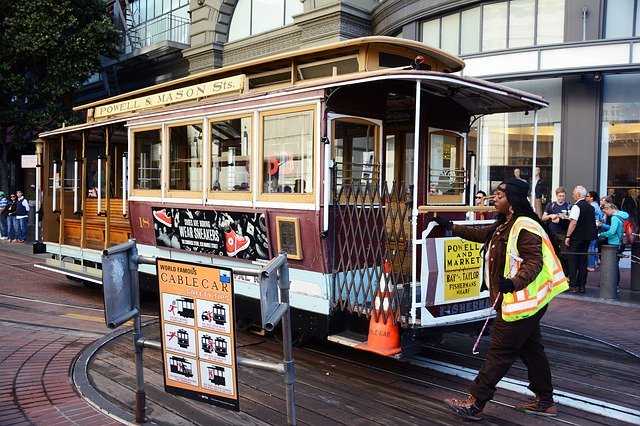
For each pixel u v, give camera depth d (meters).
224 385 4.13
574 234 10.76
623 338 7.75
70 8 21.03
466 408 4.88
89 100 27.70
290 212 6.37
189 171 7.85
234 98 7.05
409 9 16.06
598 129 13.75
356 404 5.24
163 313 4.41
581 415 5.07
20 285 11.26
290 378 3.96
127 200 9.45
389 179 7.75
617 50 12.83
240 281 7.21
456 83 5.88
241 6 20.58
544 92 14.41
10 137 23.27
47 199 11.66
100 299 10.07
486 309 6.16
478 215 7.92
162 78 23.80
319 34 17.11
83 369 6.09
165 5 23.73
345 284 6.06
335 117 6.17
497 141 15.07
